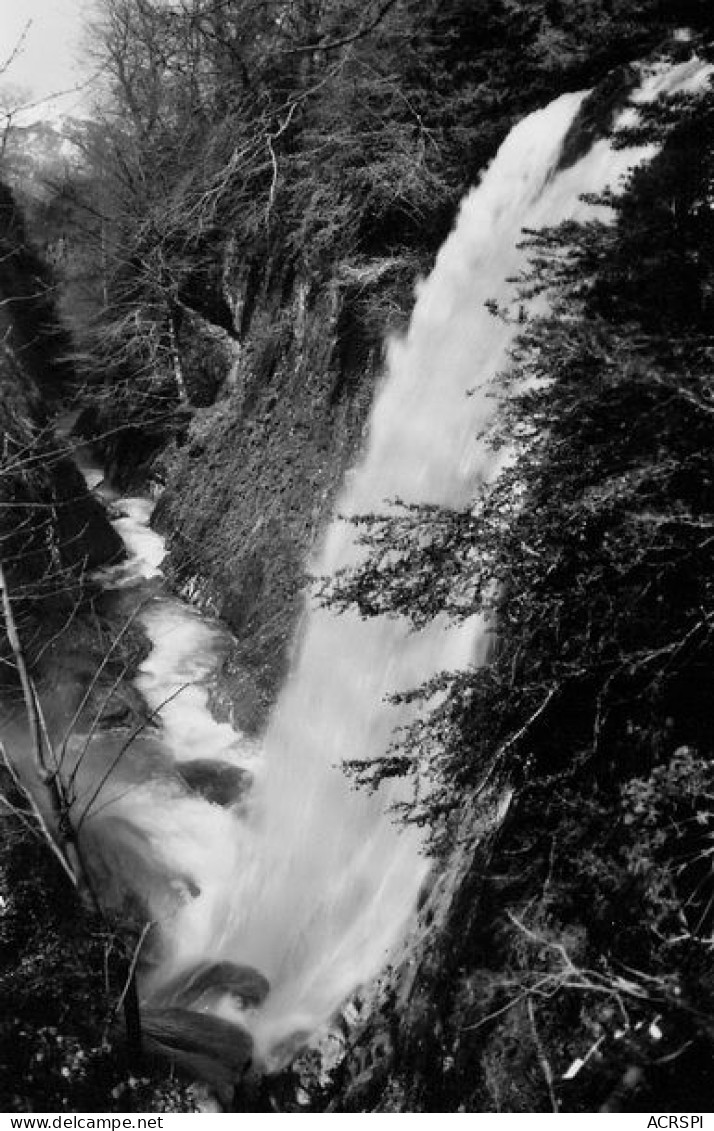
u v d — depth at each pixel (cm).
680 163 528
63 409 2214
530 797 576
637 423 489
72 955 710
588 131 1077
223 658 1458
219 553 1606
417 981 656
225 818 1147
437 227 1431
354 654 1102
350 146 1554
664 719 521
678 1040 400
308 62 1856
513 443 693
